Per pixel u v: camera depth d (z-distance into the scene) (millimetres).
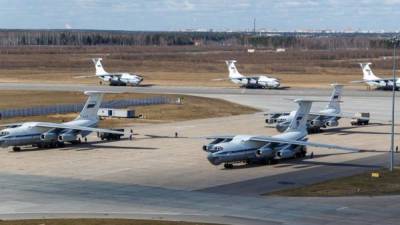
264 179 199000
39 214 155375
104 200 170625
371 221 150125
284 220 150375
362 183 191750
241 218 151875
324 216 154250
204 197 174375
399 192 180250
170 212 157500
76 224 145125
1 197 173750
